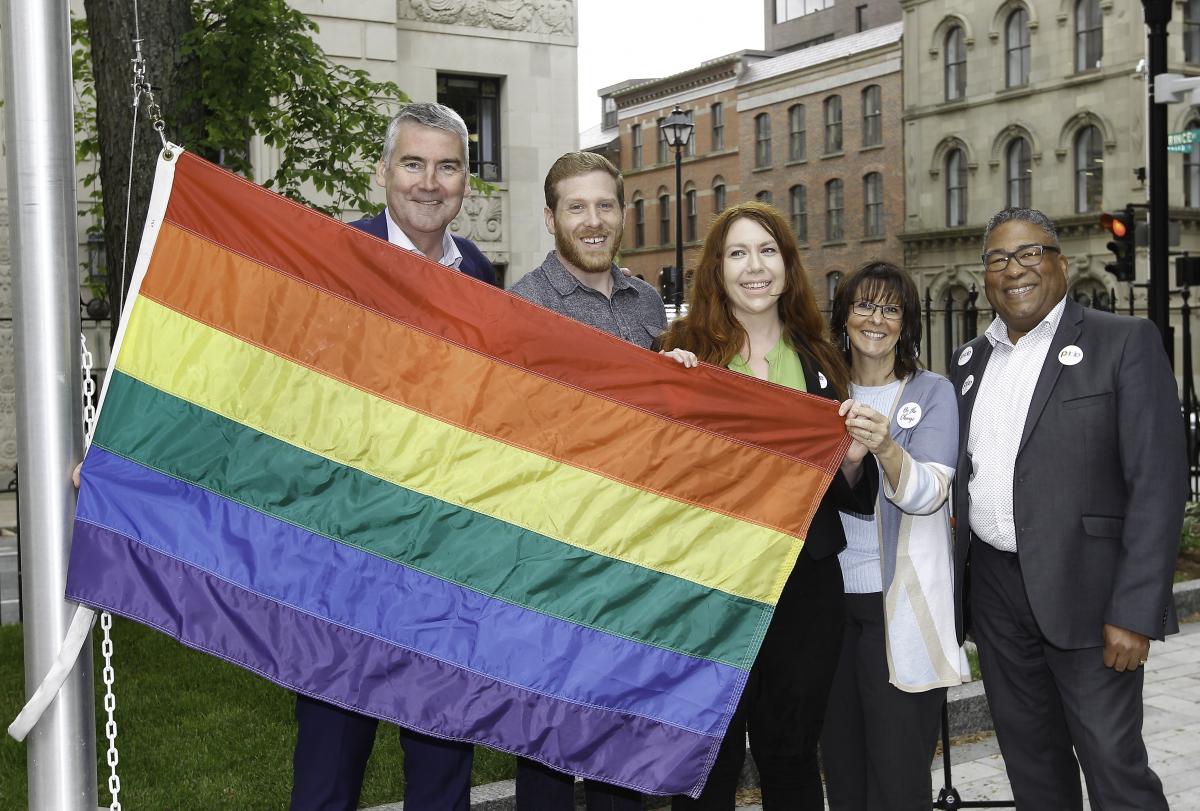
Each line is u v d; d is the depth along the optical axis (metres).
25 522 3.40
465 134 4.06
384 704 3.53
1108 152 34.75
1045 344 3.96
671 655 3.69
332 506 3.61
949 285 39.81
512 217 20.59
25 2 3.35
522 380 3.77
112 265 7.09
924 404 3.89
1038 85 36.56
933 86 39.91
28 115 3.37
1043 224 3.95
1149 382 3.77
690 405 3.77
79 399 3.46
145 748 5.53
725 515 3.77
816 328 3.91
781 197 46.72
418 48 19.66
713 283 3.90
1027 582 3.85
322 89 9.06
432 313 3.75
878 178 42.53
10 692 6.46
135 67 3.59
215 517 3.49
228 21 8.38
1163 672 7.09
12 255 3.40
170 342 3.56
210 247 3.62
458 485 3.71
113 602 3.34
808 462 3.75
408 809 3.90
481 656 3.62
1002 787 5.39
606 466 3.77
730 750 3.78
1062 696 3.93
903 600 3.82
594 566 3.72
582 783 5.20
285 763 5.34
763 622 3.71
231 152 8.74
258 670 3.44
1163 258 10.54
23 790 5.05
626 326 4.36
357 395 3.68
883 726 3.91
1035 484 3.86
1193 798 5.18
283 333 3.64
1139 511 3.73
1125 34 34.19
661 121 53.66
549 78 20.70
